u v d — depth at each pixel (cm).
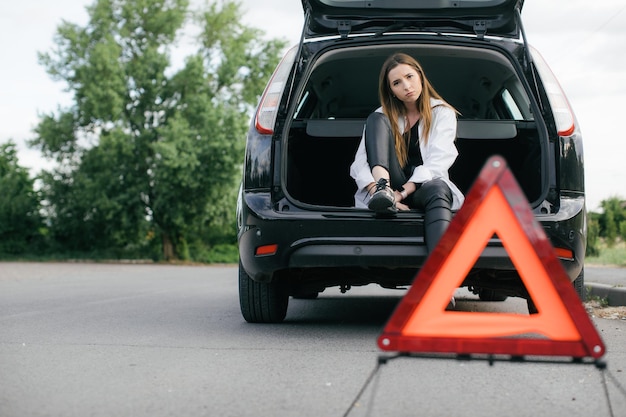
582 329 210
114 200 3012
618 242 2552
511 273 413
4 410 245
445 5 427
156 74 3108
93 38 3184
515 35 446
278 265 388
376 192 367
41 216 3278
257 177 400
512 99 487
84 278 1248
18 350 363
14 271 1658
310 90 504
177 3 3266
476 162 474
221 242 3772
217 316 516
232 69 3234
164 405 252
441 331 214
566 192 389
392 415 238
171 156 2833
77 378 296
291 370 313
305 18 428
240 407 249
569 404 253
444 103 420
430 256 215
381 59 477
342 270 424
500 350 211
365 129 411
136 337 408
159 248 3459
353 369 315
